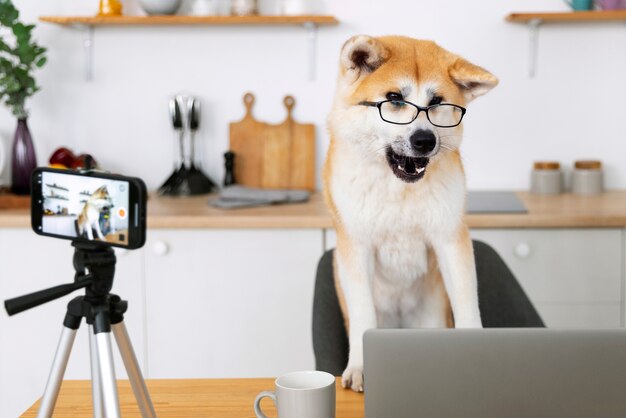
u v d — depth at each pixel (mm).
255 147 2820
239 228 2344
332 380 1033
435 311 1548
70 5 2781
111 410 912
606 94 2760
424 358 935
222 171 2861
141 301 2389
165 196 2730
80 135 2850
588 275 2334
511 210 2352
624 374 915
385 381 943
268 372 2412
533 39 2711
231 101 2822
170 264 2371
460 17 2732
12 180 2592
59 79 2816
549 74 2752
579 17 2557
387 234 1425
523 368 925
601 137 2779
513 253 2328
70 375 2412
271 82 2803
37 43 2791
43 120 2838
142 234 894
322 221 2312
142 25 2787
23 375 2441
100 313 945
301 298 2373
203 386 1266
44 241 2379
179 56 2805
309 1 2619
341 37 2762
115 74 2818
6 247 2385
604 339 915
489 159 2803
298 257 2352
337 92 1426
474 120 2785
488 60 2752
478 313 1404
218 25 2781
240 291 2377
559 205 2459
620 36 2730
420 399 942
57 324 2416
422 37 2750
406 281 1510
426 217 1387
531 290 2346
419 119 1305
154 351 2410
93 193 915
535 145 2789
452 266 1409
